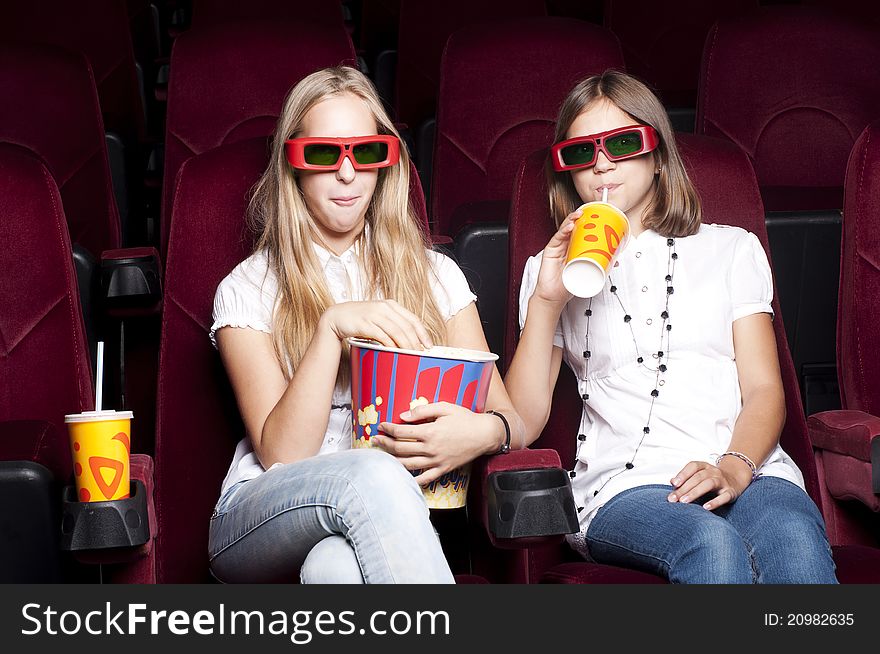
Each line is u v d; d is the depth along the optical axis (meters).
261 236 1.52
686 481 1.38
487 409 1.41
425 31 3.19
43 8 2.94
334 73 1.44
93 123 2.34
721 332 1.55
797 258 2.14
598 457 1.53
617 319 1.56
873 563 1.39
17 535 1.21
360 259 1.49
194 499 1.49
